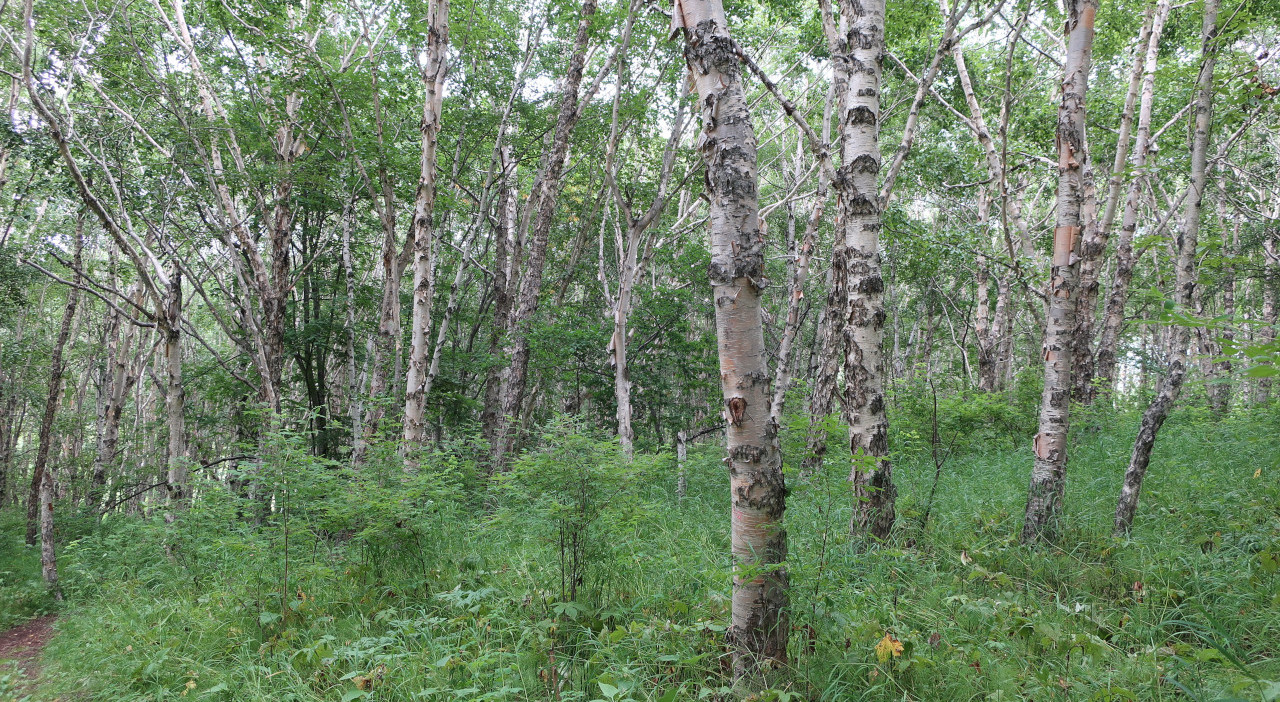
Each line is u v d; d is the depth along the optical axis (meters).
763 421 3.43
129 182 12.53
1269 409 9.28
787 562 3.51
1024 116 13.02
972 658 3.58
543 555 5.77
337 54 14.06
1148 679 3.32
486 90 13.55
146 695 4.82
